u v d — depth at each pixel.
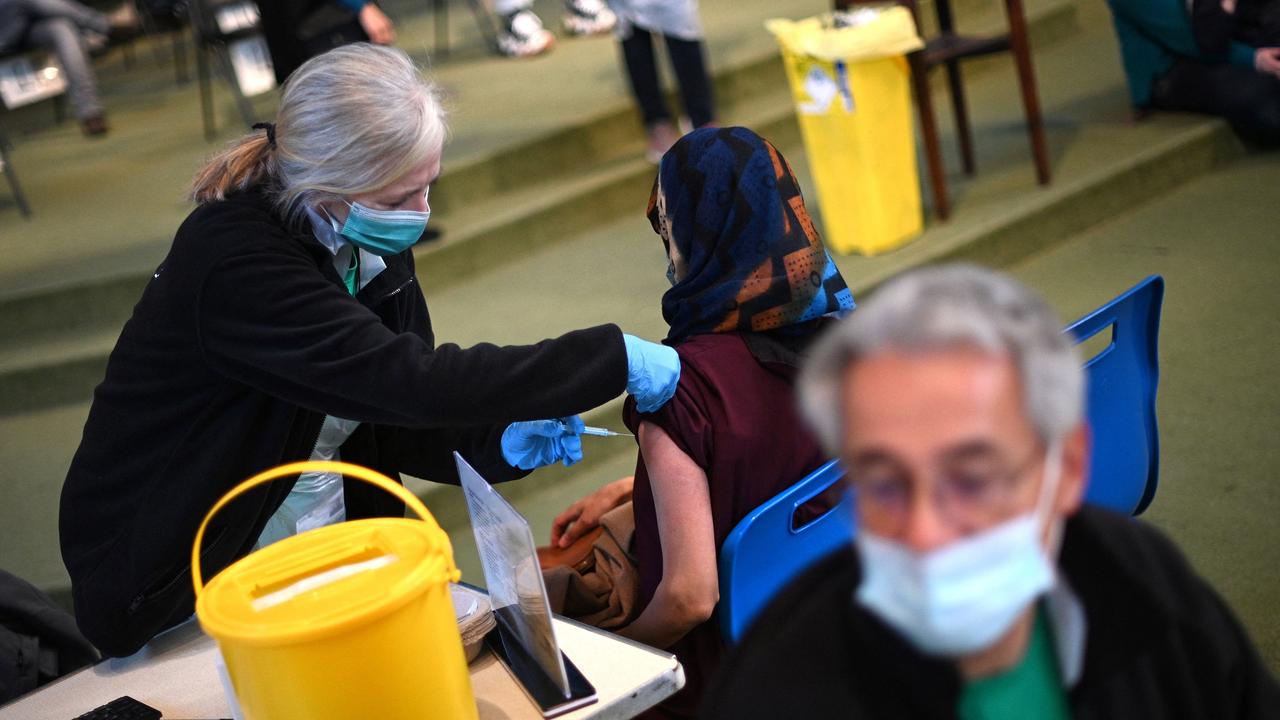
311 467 1.35
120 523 1.75
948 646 0.82
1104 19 6.18
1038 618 0.91
